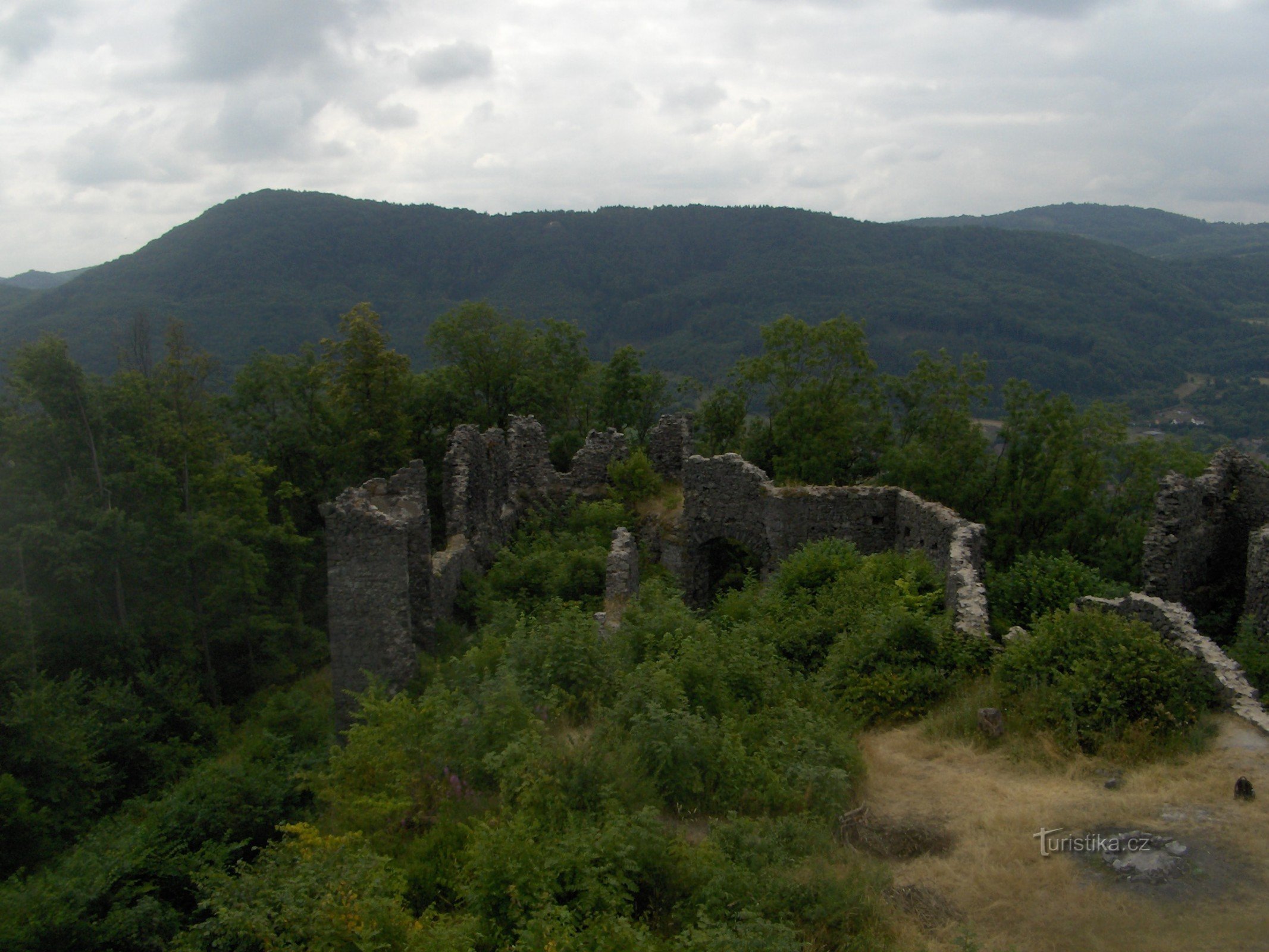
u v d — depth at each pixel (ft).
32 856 59.11
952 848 27.14
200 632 103.96
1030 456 108.37
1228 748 32.19
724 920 22.07
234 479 108.68
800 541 80.23
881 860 26.45
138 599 98.73
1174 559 60.54
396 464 123.75
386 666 57.88
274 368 138.72
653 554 89.35
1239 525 65.98
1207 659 36.47
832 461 127.44
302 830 27.61
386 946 21.62
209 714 87.76
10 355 96.89
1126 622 39.32
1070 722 34.30
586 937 20.43
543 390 155.84
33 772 66.13
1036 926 22.95
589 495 99.25
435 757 31.96
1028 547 103.76
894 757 34.96
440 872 26.02
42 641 88.07
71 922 37.40
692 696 36.47
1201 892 23.84
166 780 74.59
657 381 169.37
